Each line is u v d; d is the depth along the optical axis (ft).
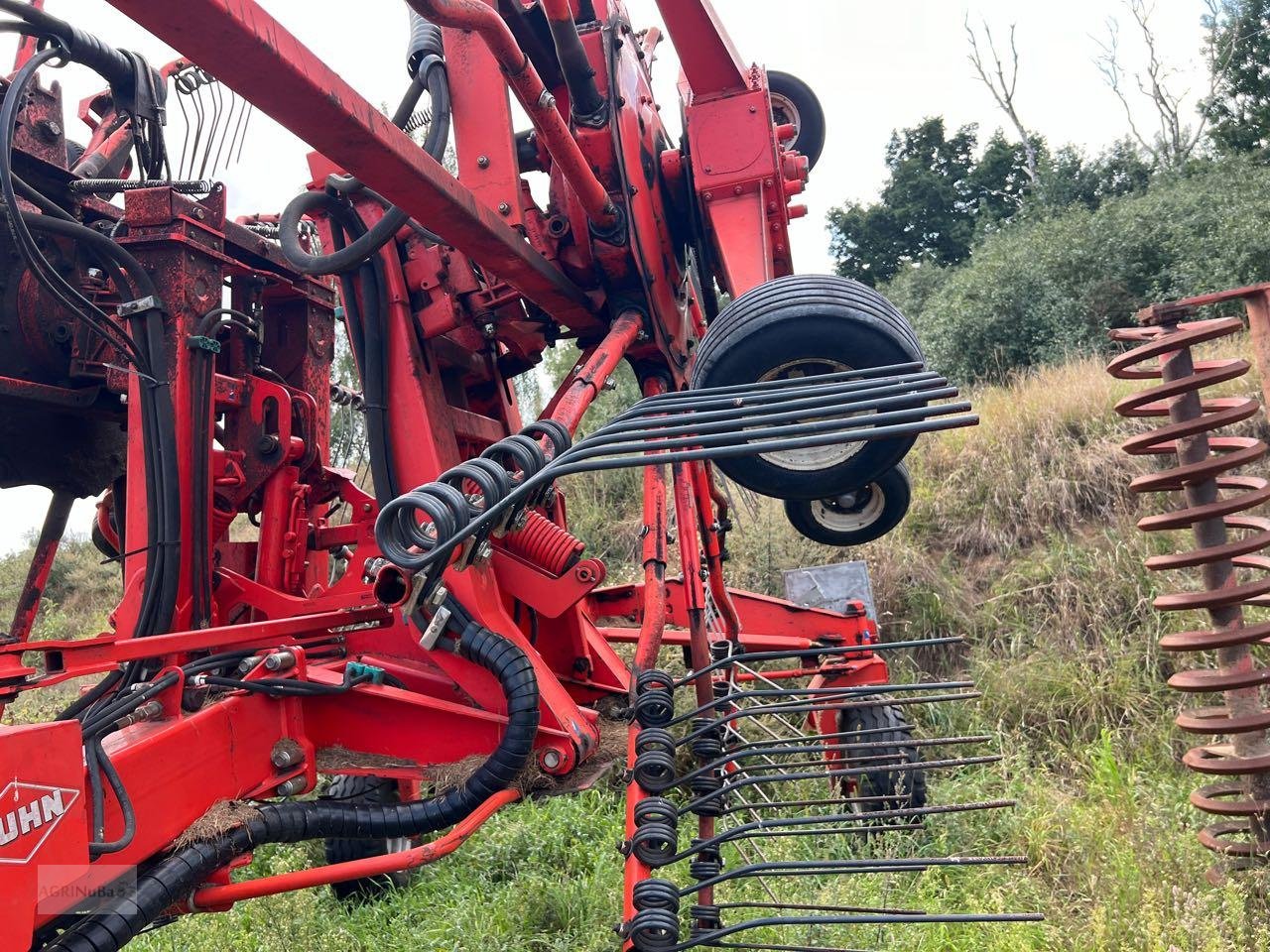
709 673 11.50
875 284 102.22
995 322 41.73
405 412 11.87
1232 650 11.06
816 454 10.53
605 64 12.93
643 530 12.03
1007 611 21.99
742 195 13.29
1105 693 18.02
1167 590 20.02
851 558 24.63
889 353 9.87
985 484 25.77
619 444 6.62
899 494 16.21
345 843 14.23
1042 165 94.94
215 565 12.71
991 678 19.39
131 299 10.74
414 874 14.51
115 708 8.11
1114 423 25.88
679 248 14.85
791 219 14.44
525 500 8.48
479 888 13.64
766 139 13.21
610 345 12.08
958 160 105.50
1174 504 22.76
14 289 13.14
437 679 11.39
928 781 16.48
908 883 12.57
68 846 6.26
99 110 15.80
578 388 10.98
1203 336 10.59
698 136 13.38
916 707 19.04
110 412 14.51
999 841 13.69
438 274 12.10
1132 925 10.30
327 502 14.43
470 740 10.08
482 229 9.74
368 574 11.89
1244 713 11.07
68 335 13.26
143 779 7.72
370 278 11.66
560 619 13.52
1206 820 12.93
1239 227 41.11
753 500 26.99
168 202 11.07
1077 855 12.73
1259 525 11.14
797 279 10.57
